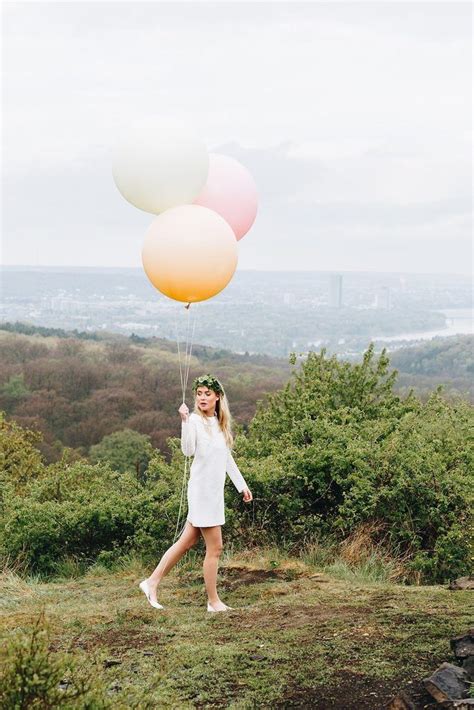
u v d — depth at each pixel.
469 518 7.41
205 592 6.24
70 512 8.72
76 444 50.62
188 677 3.95
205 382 5.68
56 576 8.21
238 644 4.41
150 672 4.05
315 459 8.13
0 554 8.59
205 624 5.02
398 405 10.97
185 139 6.15
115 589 6.75
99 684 2.99
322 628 4.59
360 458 7.98
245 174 6.87
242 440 10.03
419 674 3.71
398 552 7.42
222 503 5.65
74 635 4.93
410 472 7.67
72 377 56.34
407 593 5.52
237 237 7.02
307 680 3.77
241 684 3.81
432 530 7.52
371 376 11.30
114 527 8.59
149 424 50.56
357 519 7.73
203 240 6.10
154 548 8.21
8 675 2.82
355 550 7.34
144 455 46.09
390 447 7.99
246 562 7.27
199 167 6.21
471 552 7.10
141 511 8.58
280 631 4.62
